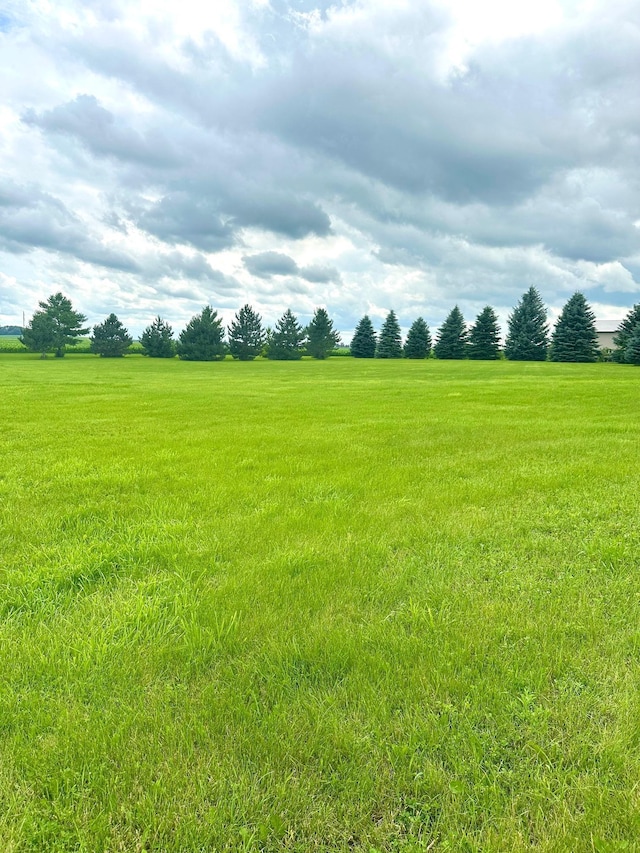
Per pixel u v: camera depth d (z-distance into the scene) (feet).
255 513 16.38
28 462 24.75
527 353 269.03
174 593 10.69
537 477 21.33
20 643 8.78
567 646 8.66
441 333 294.25
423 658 8.22
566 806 5.60
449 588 10.95
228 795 5.81
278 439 32.32
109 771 6.06
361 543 13.55
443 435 34.01
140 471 22.48
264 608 9.98
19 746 6.44
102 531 14.71
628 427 36.99
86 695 7.47
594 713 7.00
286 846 5.30
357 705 7.13
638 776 5.97
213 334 279.28
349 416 46.11
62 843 5.31
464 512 16.53
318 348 307.99
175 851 5.25
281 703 7.18
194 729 6.66
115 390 80.64
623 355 212.02
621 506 16.98
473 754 6.23
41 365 201.36
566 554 12.94
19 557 12.74
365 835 5.38
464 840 5.23
